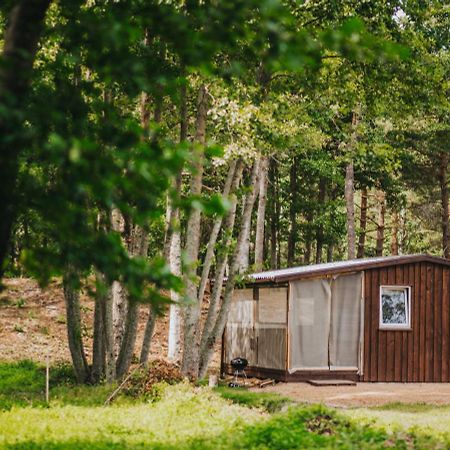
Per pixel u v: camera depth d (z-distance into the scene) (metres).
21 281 32.91
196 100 19.52
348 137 24.56
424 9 19.20
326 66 18.30
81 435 10.79
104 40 5.32
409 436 10.56
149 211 4.79
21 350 23.62
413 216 46.03
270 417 12.68
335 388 18.48
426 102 19.92
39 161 5.96
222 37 5.04
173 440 10.50
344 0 18.00
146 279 4.86
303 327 19.69
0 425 11.48
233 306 22.23
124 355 16.92
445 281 21.22
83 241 4.91
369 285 20.53
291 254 40.91
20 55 5.03
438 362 20.91
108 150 4.93
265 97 17.59
